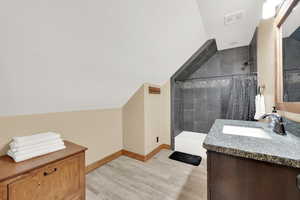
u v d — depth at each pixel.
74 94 1.51
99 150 2.12
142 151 2.27
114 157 2.35
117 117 2.43
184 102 3.21
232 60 2.61
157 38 1.52
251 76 2.22
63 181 1.14
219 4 1.35
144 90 2.22
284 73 1.18
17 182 0.88
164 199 1.43
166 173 1.90
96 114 2.07
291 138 0.92
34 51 0.92
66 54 1.07
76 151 1.24
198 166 2.09
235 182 0.77
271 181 0.68
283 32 1.19
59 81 1.24
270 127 1.22
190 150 2.54
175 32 1.60
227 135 1.00
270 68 1.49
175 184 1.67
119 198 1.45
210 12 1.49
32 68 1.01
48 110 1.50
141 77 2.02
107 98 1.97
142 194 1.50
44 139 1.20
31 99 1.24
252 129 1.28
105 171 1.96
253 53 2.16
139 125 2.29
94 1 0.90
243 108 2.30
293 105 1.00
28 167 0.94
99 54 1.25
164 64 2.10
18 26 0.78
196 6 1.39
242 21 1.68
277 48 1.28
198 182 1.71
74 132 1.79
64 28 0.92
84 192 1.32
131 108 2.38
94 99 1.82
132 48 1.42
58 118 1.62
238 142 0.84
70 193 1.19
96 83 1.55
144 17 1.21
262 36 1.69
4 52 0.83
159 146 2.68
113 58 1.38
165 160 2.28
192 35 1.85
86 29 1.01
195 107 3.08
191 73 3.01
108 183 1.69
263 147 0.75
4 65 0.89
